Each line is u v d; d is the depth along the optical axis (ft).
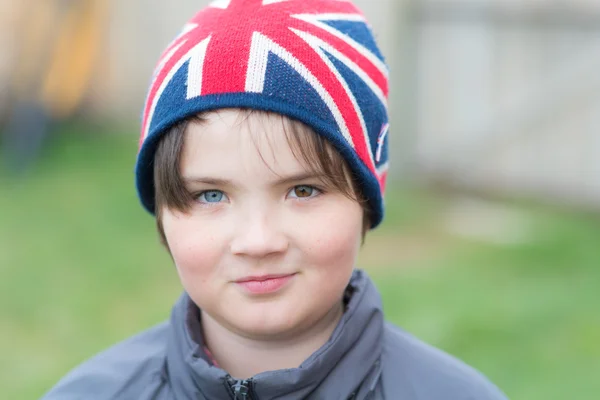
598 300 15.25
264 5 5.34
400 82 23.93
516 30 22.67
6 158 24.77
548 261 17.57
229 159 4.97
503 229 20.10
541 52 22.48
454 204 22.45
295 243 5.06
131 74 30.27
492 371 12.66
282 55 5.14
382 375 5.66
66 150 26.03
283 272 5.07
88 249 18.57
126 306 15.75
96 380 5.87
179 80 5.20
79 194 22.25
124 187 22.74
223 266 5.13
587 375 12.46
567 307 14.85
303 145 5.01
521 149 23.15
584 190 22.43
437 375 5.76
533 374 12.57
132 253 18.34
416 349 5.95
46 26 25.18
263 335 5.26
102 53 28.89
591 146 22.18
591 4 21.68
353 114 5.31
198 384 5.46
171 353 5.72
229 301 5.17
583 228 19.98
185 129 5.13
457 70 23.48
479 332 13.76
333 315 5.61
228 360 5.64
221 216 5.14
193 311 5.81
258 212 5.01
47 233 19.52
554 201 22.75
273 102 4.99
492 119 23.25
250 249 4.96
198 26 5.45
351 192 5.26
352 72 5.41
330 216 5.13
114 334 14.61
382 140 5.70
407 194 22.89
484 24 22.95
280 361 5.56
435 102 23.86
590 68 21.94
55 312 15.48
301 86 5.09
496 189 23.48
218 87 5.05
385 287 15.94
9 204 21.56
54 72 25.12
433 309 14.73
